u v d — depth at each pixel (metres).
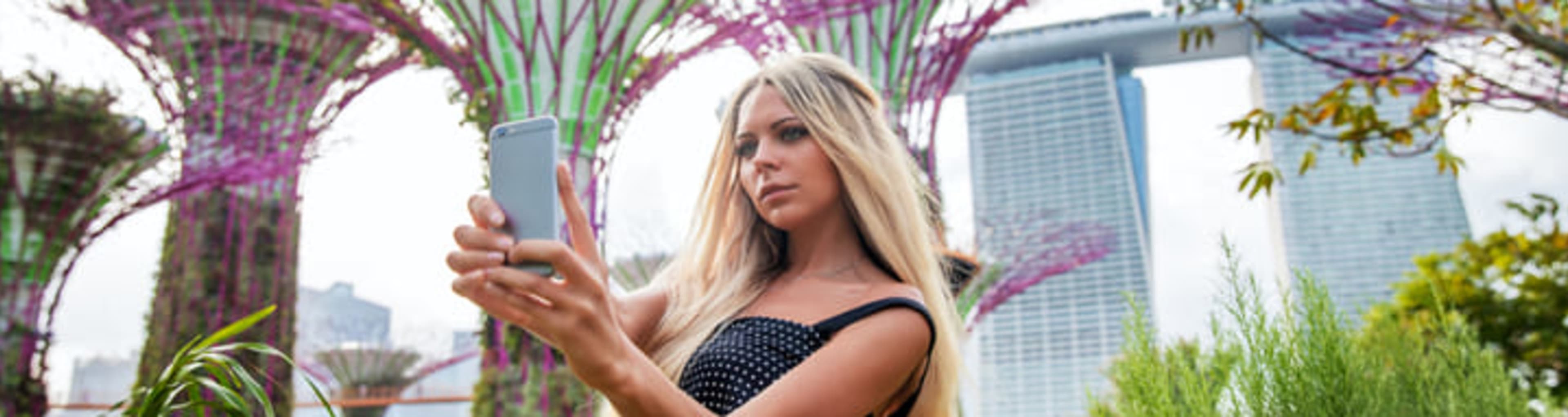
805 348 1.20
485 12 6.77
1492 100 4.17
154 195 7.47
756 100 1.35
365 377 13.31
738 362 1.21
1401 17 4.17
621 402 0.90
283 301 8.03
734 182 1.47
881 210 1.31
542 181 0.98
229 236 7.91
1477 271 8.55
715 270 1.47
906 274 1.30
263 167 7.68
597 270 0.89
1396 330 1.77
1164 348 2.09
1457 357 1.56
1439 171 4.38
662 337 1.42
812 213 1.30
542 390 6.53
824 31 7.05
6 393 6.99
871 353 1.12
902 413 1.22
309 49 8.06
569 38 6.77
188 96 7.57
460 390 14.12
